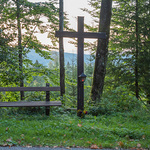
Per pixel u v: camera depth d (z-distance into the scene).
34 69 15.69
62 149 4.25
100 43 10.61
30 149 4.13
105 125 6.47
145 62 13.35
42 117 7.20
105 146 4.55
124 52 14.46
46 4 13.52
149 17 13.41
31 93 9.56
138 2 13.87
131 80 13.75
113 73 14.56
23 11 13.88
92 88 10.73
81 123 6.38
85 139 4.92
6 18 13.65
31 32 15.15
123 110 8.87
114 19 15.90
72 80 15.92
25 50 14.83
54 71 16.33
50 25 14.91
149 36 13.41
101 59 10.59
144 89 13.87
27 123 6.11
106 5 10.48
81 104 7.98
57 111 8.52
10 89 7.76
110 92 10.57
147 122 7.21
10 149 4.06
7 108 8.15
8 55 11.27
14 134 4.96
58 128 5.71
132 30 14.80
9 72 12.20
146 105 10.59
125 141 4.95
